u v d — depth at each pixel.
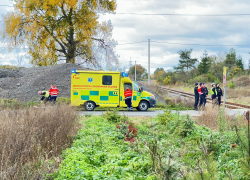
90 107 18.70
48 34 36.97
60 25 35.78
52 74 28.52
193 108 20.41
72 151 6.74
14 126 6.30
